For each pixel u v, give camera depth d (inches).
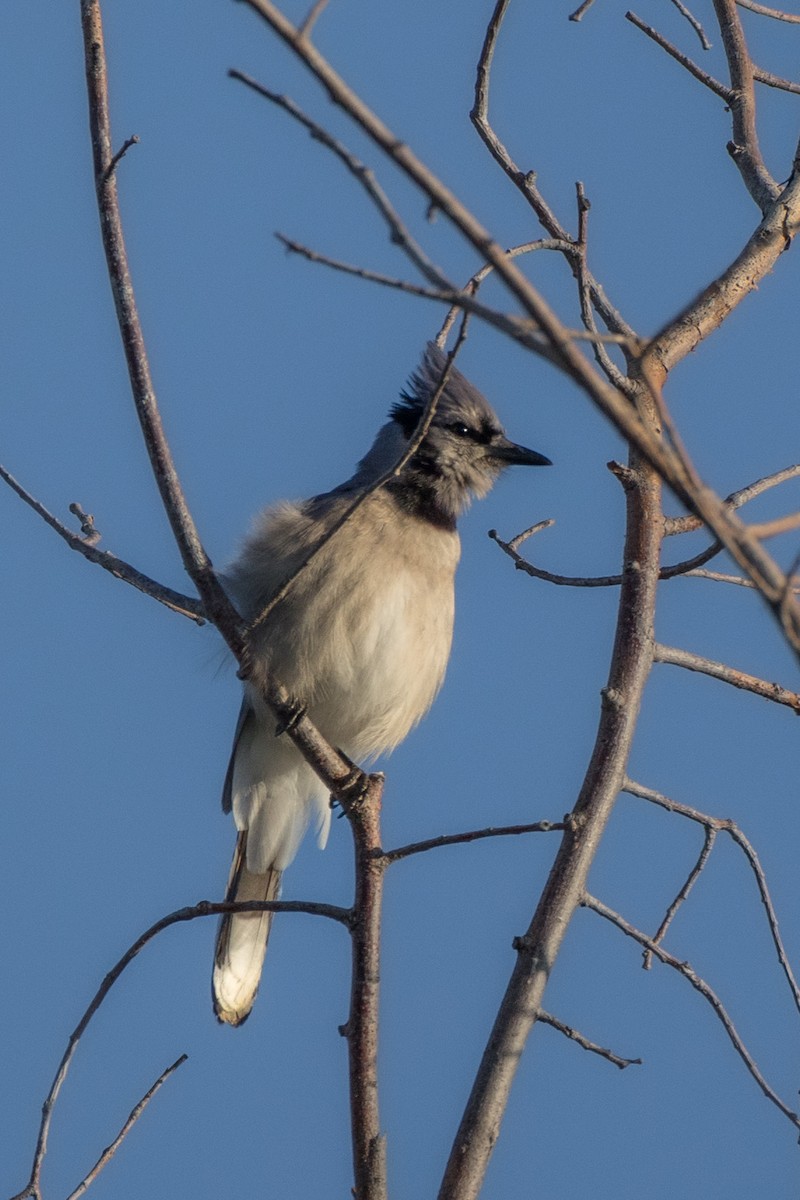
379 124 154.4
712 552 287.0
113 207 267.1
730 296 312.3
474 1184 240.8
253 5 151.9
